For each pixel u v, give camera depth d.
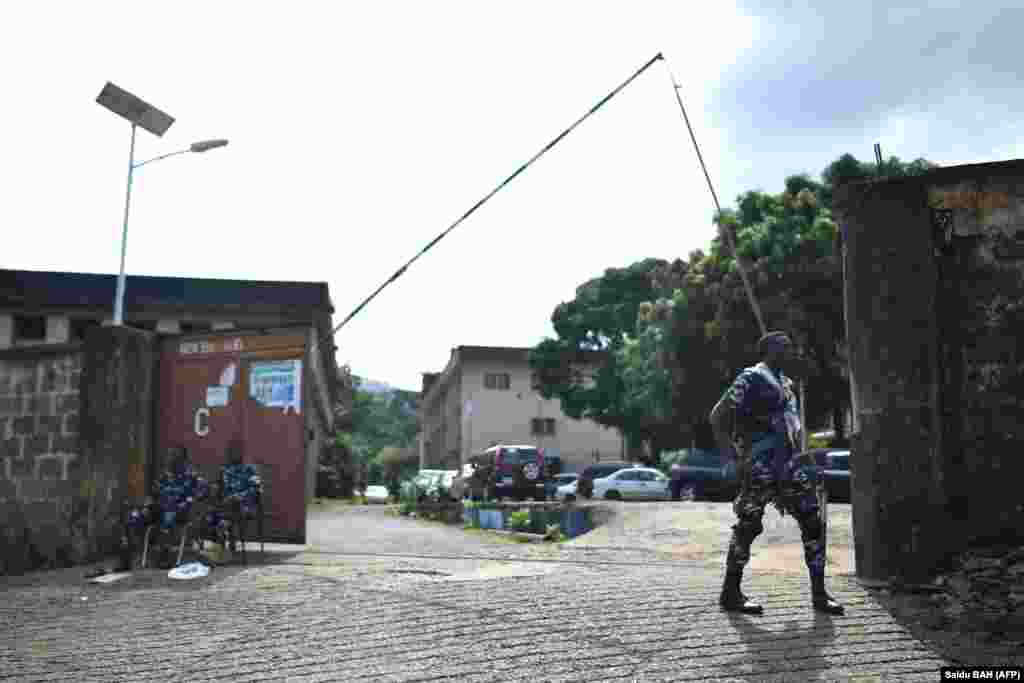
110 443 10.30
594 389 45.56
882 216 6.56
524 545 11.59
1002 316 6.25
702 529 11.31
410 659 4.75
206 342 11.40
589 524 14.75
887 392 6.38
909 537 6.19
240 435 11.11
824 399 29.84
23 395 11.12
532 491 26.70
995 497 6.12
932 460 6.19
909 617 5.36
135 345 10.87
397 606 6.05
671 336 32.75
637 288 47.12
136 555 9.30
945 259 6.42
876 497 6.35
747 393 5.50
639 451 48.41
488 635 5.15
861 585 6.26
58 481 10.70
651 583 6.55
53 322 33.03
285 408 10.91
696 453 26.81
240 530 9.31
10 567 10.82
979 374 6.26
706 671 4.41
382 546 11.64
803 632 5.05
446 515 22.11
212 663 4.89
